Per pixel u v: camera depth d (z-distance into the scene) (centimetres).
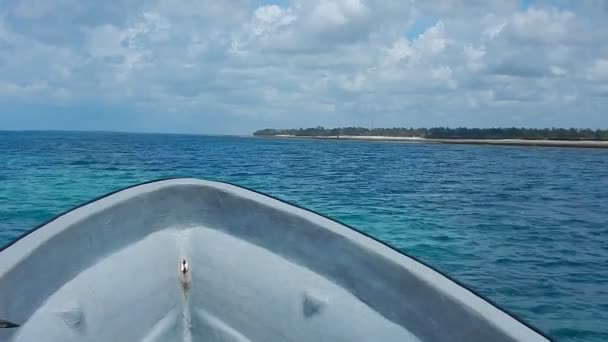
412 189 1859
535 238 1062
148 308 225
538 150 6438
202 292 238
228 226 246
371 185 1961
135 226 234
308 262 223
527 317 603
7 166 2273
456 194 1766
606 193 1905
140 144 6053
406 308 190
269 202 237
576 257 896
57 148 4031
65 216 212
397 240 1023
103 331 202
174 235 246
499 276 769
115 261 221
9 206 1302
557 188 2061
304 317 212
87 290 204
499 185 2112
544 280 748
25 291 182
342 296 209
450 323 175
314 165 3003
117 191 239
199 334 236
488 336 162
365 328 196
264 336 221
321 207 1424
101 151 3781
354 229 220
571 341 538
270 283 224
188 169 2506
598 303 649
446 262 854
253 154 4234
